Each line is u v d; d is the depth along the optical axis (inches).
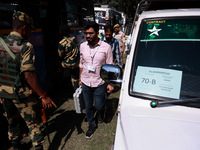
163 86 57.2
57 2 173.9
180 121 49.2
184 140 43.2
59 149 104.1
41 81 155.4
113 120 133.3
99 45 93.2
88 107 107.0
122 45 231.0
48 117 138.1
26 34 76.9
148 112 53.3
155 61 62.0
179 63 60.1
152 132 46.4
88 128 119.8
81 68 106.0
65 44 129.3
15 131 90.6
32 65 72.4
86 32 88.4
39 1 149.1
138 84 59.7
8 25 112.7
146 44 65.7
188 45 62.2
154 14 71.6
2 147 104.0
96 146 106.9
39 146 85.6
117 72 62.8
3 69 73.7
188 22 64.9
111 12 458.3
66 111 147.6
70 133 118.7
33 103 82.3
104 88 103.5
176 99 54.6
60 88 201.9
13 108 85.5
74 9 222.8
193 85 55.9
